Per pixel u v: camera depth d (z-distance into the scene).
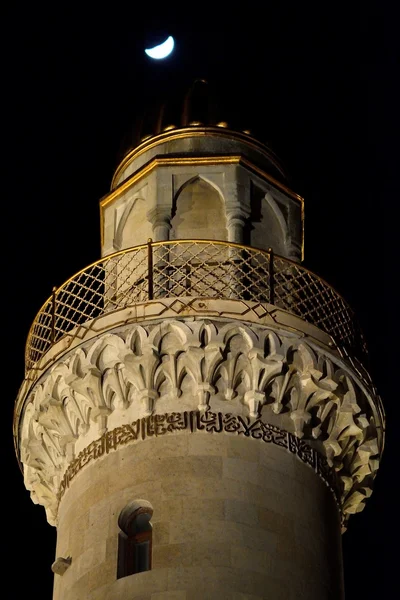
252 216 62.53
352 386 58.31
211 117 64.56
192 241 57.16
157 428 55.66
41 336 59.91
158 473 54.78
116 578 53.59
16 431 61.22
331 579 55.34
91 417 57.34
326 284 58.97
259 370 56.28
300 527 54.94
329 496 57.66
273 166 65.12
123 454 55.88
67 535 56.47
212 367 56.03
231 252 60.22
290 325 56.94
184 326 56.25
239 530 53.50
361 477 60.41
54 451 59.41
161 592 52.25
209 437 55.38
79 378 57.22
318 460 57.50
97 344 57.06
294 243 63.19
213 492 54.19
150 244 57.56
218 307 56.41
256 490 54.66
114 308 58.31
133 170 64.81
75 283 59.09
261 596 52.50
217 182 62.19
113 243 63.06
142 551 54.38
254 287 59.47
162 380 56.41
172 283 59.34
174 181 62.03
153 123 65.50
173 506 53.97
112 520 54.78
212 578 52.34
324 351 57.66
